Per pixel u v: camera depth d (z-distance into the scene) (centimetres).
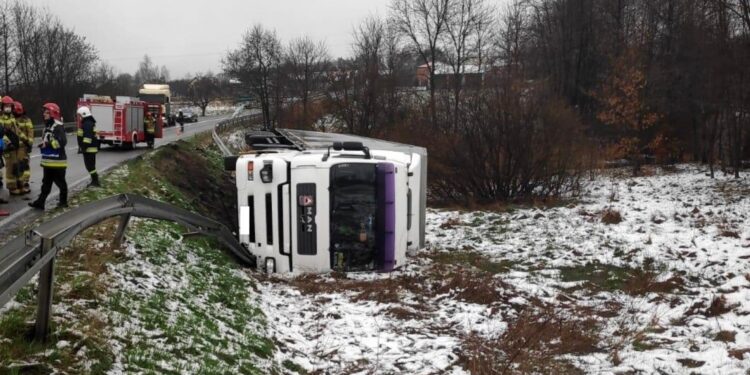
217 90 9456
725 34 3102
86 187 1305
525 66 5206
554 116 2609
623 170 3741
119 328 568
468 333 784
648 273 1155
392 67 4838
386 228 1097
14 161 1219
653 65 3822
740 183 2697
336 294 948
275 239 1090
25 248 453
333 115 4603
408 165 1227
